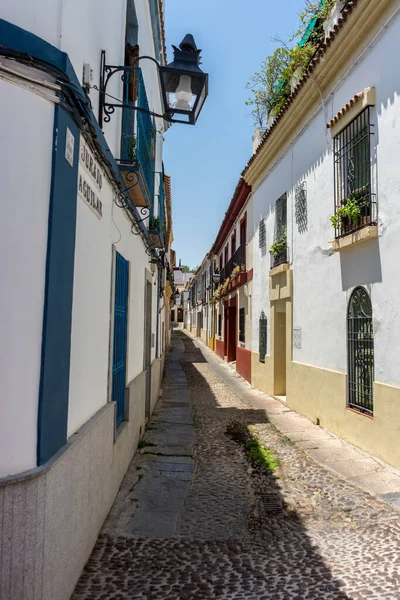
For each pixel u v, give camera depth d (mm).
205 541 3758
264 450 6480
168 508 4449
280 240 10156
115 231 4695
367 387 6250
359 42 6348
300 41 10406
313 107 8156
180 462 6016
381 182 5723
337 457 5977
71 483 2828
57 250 2621
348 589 3025
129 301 5723
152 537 3791
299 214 8922
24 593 2227
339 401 6980
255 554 3539
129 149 5094
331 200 7336
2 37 2412
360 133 6270
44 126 2537
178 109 4570
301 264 8805
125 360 5609
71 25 3010
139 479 5250
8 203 2334
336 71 7145
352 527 4008
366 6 5875
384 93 5711
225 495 4848
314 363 8125
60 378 2707
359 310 6457
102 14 4094
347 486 4973
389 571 3230
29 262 2408
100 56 4035
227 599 2914
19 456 2312
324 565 3354
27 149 2430
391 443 5445
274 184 10984
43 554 2342
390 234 5520
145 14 7469
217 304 25312
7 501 2205
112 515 4180
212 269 28734
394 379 5426
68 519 2779
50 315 2523
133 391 5949
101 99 4070
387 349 5562
